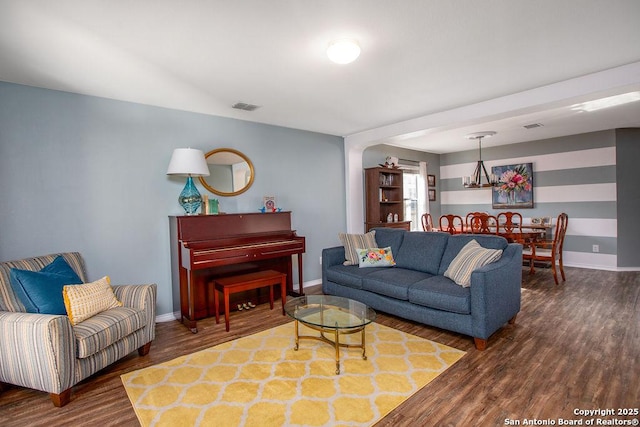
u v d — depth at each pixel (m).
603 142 5.46
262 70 2.66
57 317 2.02
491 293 2.68
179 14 1.85
